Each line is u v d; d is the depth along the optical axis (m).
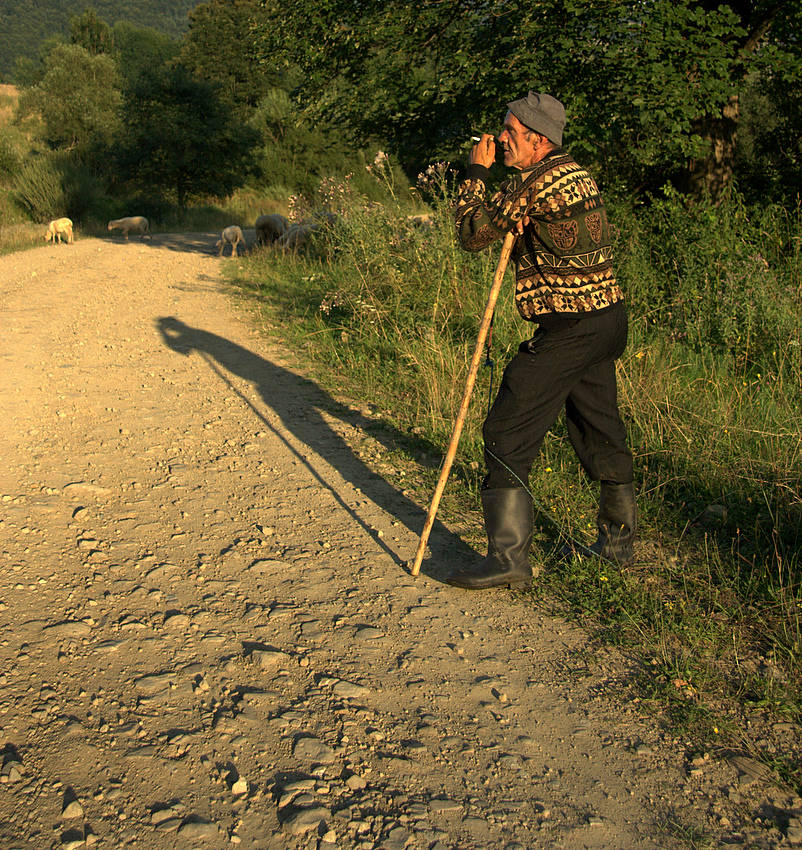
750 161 13.11
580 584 3.34
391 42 11.62
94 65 40.91
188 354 7.04
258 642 2.84
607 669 2.80
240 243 18.52
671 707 2.60
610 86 9.58
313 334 7.91
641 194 10.24
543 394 3.12
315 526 3.82
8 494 3.91
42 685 2.51
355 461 4.70
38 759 2.20
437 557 3.57
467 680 2.70
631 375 5.41
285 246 13.61
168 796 2.10
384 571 3.41
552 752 2.38
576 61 9.34
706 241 7.32
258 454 4.72
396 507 4.09
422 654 2.83
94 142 29.58
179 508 3.92
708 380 5.55
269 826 2.02
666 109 8.75
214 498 4.07
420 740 2.39
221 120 29.75
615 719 2.54
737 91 9.12
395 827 2.04
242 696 2.53
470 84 10.80
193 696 2.51
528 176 2.94
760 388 5.49
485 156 3.14
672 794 2.23
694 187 10.62
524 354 3.14
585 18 9.27
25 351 6.70
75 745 2.26
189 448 4.75
